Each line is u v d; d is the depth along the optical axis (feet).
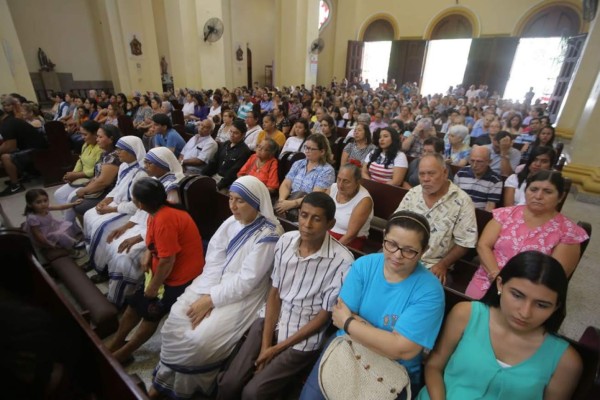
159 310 5.65
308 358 4.53
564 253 5.05
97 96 28.17
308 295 4.56
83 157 10.70
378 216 8.57
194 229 6.01
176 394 4.99
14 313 2.15
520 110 28.50
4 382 2.06
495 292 3.53
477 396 3.41
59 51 38.40
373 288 3.99
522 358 3.29
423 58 46.68
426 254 6.20
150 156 7.78
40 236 7.63
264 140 9.95
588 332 3.27
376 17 48.52
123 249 6.83
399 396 3.57
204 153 12.08
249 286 5.03
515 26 39.81
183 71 29.63
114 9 32.12
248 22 51.13
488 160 7.59
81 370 3.84
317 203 4.24
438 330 3.64
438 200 6.12
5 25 22.22
